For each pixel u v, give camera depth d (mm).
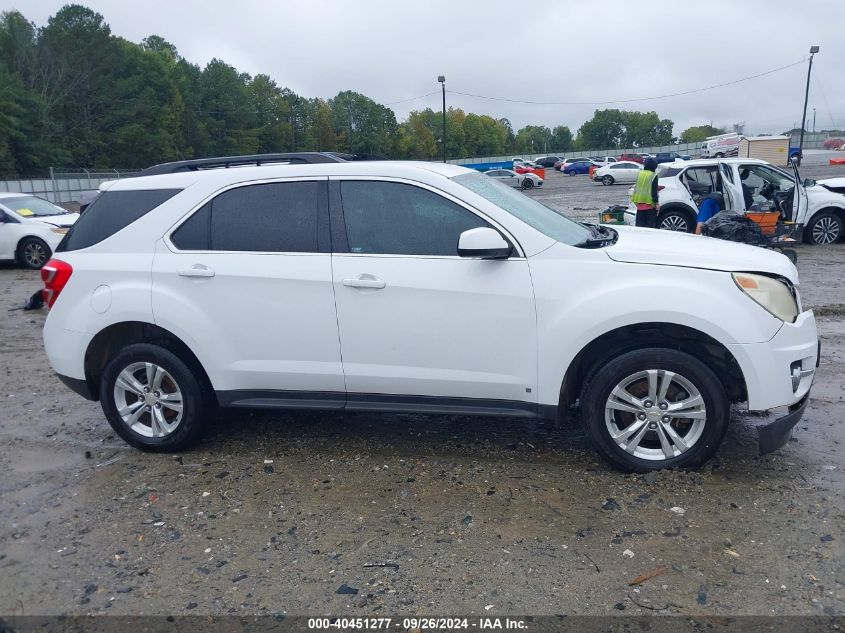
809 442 4832
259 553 3711
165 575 3547
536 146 179250
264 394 4773
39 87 75875
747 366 4090
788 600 3174
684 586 3297
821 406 5516
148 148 79938
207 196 4785
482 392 4434
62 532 3996
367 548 3717
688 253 4305
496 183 5145
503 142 155750
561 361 4262
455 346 4387
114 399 4973
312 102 109688
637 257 4246
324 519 4031
